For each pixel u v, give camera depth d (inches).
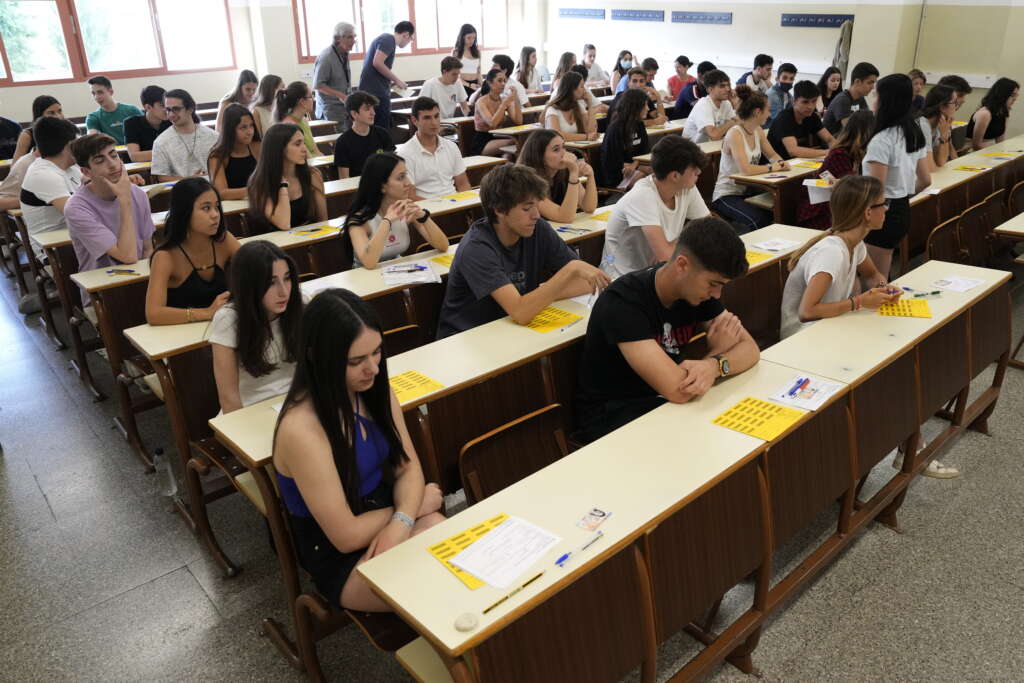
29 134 202.4
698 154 117.3
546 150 139.4
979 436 118.7
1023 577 88.2
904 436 92.3
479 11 487.5
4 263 217.6
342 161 198.7
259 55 408.5
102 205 133.1
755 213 189.5
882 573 89.8
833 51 339.0
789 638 80.7
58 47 362.6
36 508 108.3
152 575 94.1
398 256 138.3
